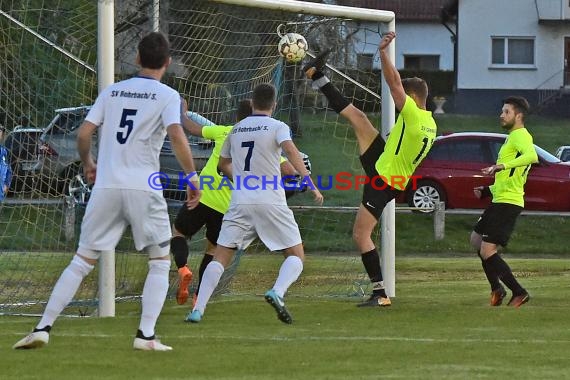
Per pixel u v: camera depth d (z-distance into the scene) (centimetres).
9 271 3269
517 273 3931
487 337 2136
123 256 3114
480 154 5738
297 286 3266
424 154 2661
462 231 5441
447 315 2516
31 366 1731
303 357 1858
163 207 1852
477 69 14025
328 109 3456
